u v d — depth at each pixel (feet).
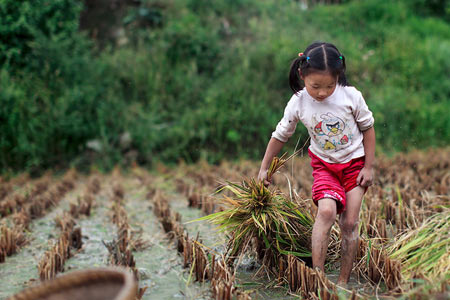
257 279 9.63
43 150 26.55
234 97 29.71
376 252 9.17
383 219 12.90
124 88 30.32
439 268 8.42
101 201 18.93
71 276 5.81
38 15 27.96
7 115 25.50
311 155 9.48
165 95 30.35
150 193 19.47
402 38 38.29
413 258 9.14
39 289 5.63
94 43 31.71
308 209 11.04
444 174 19.52
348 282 9.03
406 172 20.44
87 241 13.14
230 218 9.82
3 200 18.40
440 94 34.86
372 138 8.95
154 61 31.58
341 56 8.32
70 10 29.73
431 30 42.70
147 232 13.96
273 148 9.70
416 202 14.48
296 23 38.47
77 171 26.68
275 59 31.76
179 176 23.81
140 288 9.16
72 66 28.53
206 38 32.94
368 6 42.37
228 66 32.40
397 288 8.09
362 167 9.07
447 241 9.21
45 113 27.07
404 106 31.50
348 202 8.97
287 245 9.84
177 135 28.37
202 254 9.82
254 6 38.96
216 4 36.94
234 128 28.86
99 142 27.61
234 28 36.01
